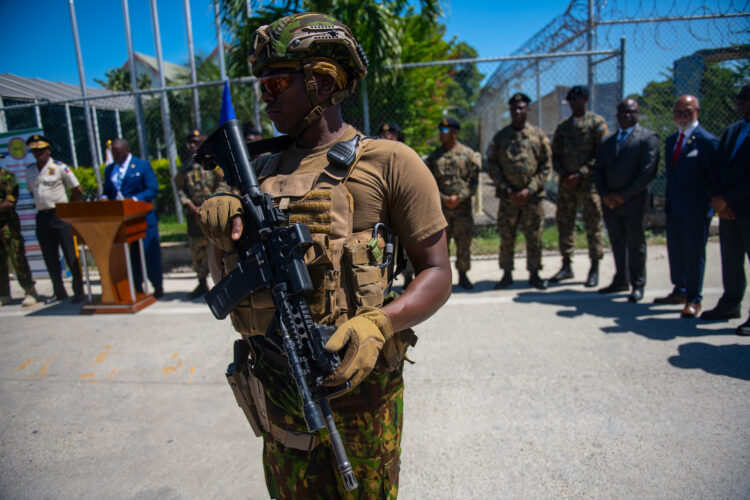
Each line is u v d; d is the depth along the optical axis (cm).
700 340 371
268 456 151
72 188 603
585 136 521
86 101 739
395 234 139
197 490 236
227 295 135
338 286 128
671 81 715
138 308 538
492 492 222
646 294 496
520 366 344
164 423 298
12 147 700
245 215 135
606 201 473
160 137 1288
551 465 238
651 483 222
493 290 546
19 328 500
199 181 561
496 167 538
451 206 529
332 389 115
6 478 251
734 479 221
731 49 624
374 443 141
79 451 272
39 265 747
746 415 268
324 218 127
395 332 127
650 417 272
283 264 122
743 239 383
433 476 234
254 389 149
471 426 274
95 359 402
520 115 519
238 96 1194
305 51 130
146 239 584
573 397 298
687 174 416
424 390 316
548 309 466
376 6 648
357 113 746
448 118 530
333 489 147
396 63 656
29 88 759
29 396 340
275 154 154
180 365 381
